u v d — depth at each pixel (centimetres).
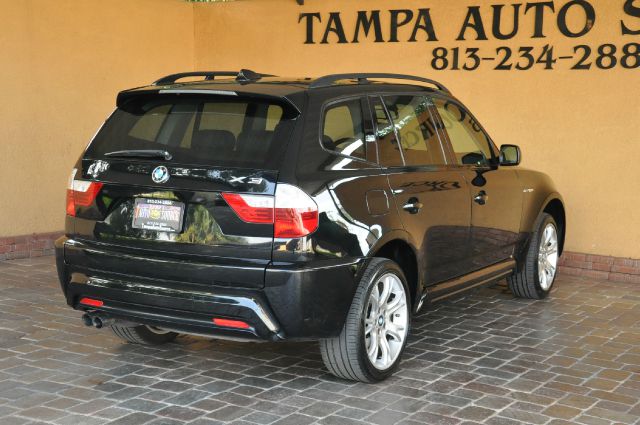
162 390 493
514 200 685
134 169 480
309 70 1046
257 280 446
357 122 516
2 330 614
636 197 859
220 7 1095
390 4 982
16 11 889
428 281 564
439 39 955
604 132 870
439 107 614
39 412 453
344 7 1014
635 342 621
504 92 921
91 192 493
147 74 1050
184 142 479
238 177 452
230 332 455
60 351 566
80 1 956
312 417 453
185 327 468
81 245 497
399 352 526
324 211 461
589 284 836
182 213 462
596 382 525
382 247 524
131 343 587
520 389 507
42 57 918
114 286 481
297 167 456
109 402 471
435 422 449
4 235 890
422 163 567
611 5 855
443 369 545
